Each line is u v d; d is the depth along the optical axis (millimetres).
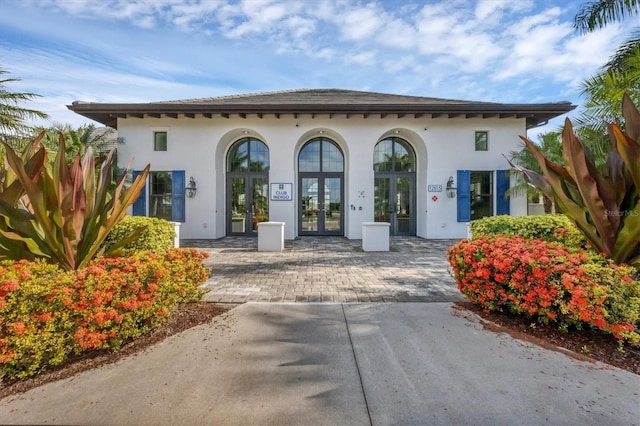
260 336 3098
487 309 3639
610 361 2586
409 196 12336
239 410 2020
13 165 2754
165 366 2523
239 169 12250
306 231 12219
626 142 3143
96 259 3426
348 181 11492
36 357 2303
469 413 1993
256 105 10453
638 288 2730
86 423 1902
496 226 5941
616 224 3461
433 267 6531
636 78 5633
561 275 2928
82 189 3166
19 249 3229
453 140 11391
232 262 7047
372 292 4699
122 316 2689
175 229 7664
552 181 3779
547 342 2920
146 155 11297
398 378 2371
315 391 2217
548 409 2018
